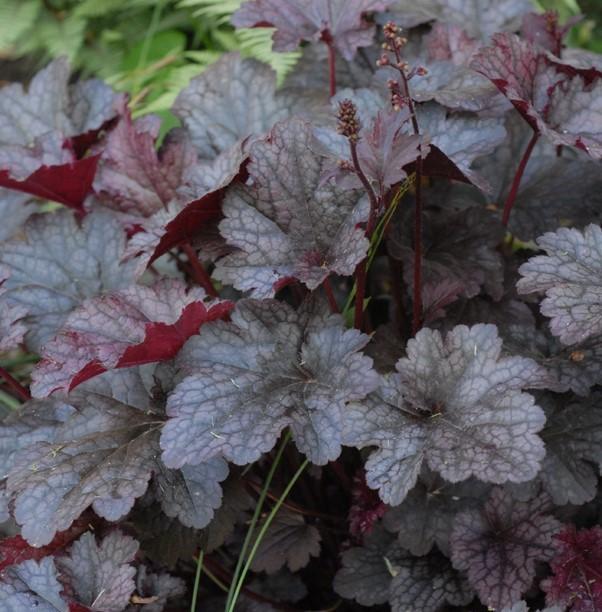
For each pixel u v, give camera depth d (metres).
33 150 1.63
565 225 1.70
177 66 2.18
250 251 1.51
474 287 1.56
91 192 1.64
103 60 2.26
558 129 1.54
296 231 1.51
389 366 1.54
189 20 2.25
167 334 1.48
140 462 1.47
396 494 1.43
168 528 1.50
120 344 1.50
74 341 1.50
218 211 1.54
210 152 1.65
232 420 1.46
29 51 2.33
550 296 1.46
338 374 1.47
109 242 1.59
